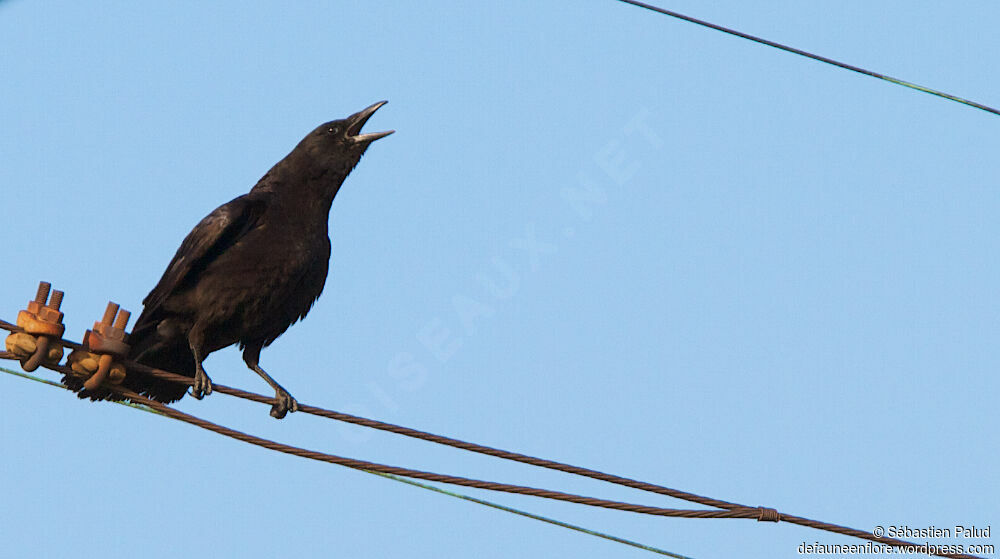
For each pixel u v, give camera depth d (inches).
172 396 529.0
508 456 441.4
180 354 546.9
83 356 449.4
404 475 444.8
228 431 454.3
